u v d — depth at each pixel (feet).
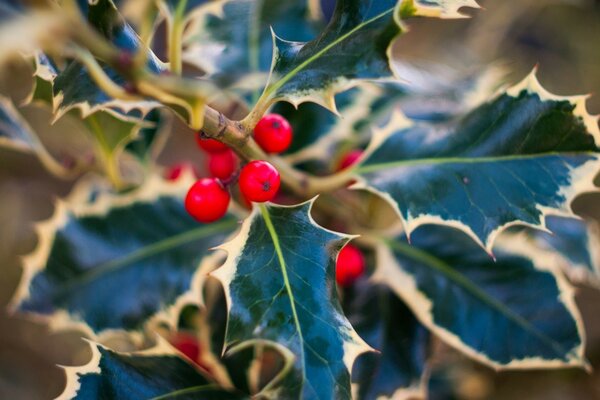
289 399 0.52
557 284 0.68
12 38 0.37
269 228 0.56
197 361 0.74
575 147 0.59
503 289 0.68
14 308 0.66
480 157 0.60
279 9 0.74
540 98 0.59
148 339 0.66
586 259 0.78
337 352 0.53
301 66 0.55
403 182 0.61
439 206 0.60
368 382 0.67
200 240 0.69
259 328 0.53
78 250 0.68
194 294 0.67
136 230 0.69
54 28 0.40
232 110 0.74
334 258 0.55
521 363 0.66
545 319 0.67
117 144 0.69
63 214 0.68
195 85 0.47
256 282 0.54
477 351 0.66
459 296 0.68
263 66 0.71
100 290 0.67
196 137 0.62
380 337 0.69
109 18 0.53
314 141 0.72
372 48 0.55
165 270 0.68
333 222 0.72
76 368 0.59
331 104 0.54
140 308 0.67
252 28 0.73
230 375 0.65
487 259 0.69
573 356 0.66
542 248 0.74
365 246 0.72
